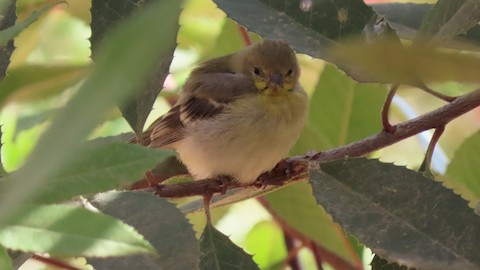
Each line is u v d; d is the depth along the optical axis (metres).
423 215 3.01
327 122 3.17
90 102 1.23
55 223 2.35
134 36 1.25
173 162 3.10
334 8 3.04
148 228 3.01
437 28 3.02
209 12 3.23
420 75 1.93
